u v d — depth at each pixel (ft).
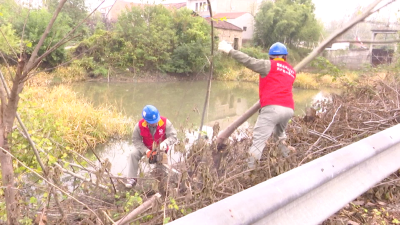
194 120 31.55
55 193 8.13
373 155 7.76
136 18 76.95
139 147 12.93
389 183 10.33
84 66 69.31
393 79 20.95
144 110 12.44
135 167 12.96
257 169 9.75
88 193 10.32
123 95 54.90
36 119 13.03
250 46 116.57
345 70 19.03
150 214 8.16
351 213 9.20
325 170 6.42
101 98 50.08
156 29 78.64
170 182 10.11
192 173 10.12
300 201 5.91
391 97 18.53
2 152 7.01
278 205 5.21
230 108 45.19
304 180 5.91
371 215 9.16
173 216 8.01
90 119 26.18
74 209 9.14
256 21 119.96
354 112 16.35
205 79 81.10
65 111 25.55
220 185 8.96
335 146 12.73
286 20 109.81
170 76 80.43
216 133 11.09
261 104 12.34
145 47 76.38
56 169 8.42
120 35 74.23
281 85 12.15
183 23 79.71
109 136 26.35
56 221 8.38
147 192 10.43
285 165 9.62
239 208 4.73
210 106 45.65
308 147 13.57
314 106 20.30
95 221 8.00
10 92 6.63
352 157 7.18
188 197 8.23
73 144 21.89
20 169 9.11
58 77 64.18
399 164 8.86
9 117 6.90
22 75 6.13
